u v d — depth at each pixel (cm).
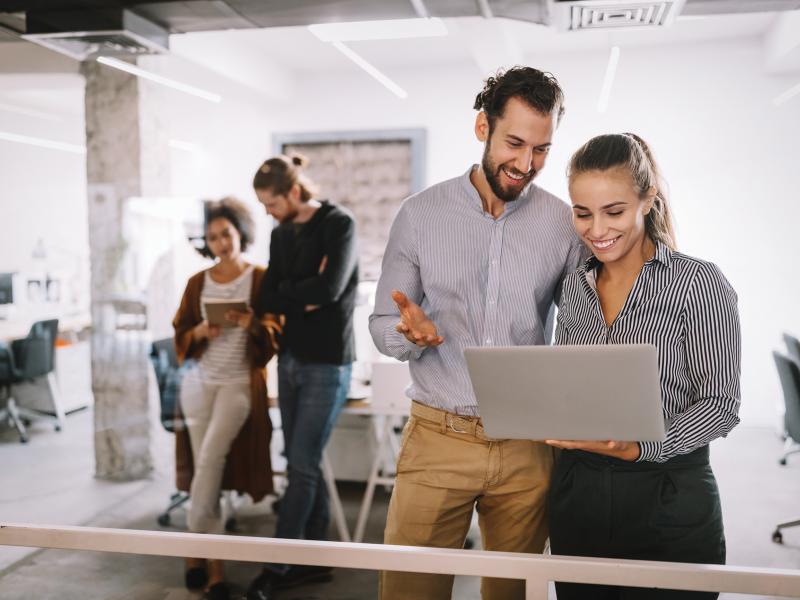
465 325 148
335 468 317
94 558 237
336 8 191
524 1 173
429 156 555
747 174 464
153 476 358
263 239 586
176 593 218
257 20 204
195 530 250
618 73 480
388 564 105
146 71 341
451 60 535
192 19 205
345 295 238
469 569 103
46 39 208
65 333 480
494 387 114
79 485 345
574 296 135
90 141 367
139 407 363
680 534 124
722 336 120
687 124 471
